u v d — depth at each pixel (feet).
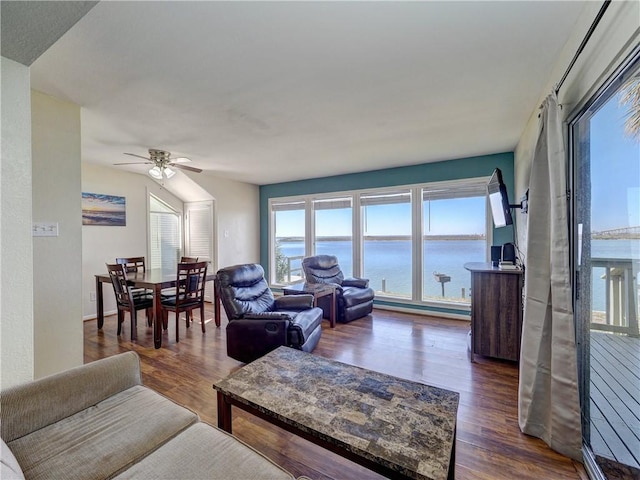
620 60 3.94
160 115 9.12
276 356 6.55
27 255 4.55
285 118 9.46
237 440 4.16
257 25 5.23
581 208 5.59
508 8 4.92
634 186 4.08
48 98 7.84
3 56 4.37
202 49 5.91
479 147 12.75
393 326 13.67
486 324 9.70
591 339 5.39
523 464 5.39
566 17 5.13
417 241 15.74
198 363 9.79
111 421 4.40
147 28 5.27
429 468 3.48
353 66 6.59
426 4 4.81
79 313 8.38
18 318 4.44
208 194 18.53
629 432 4.38
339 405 4.72
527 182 9.91
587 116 5.30
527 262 6.24
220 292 10.27
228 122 9.73
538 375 6.06
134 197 17.38
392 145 12.43
